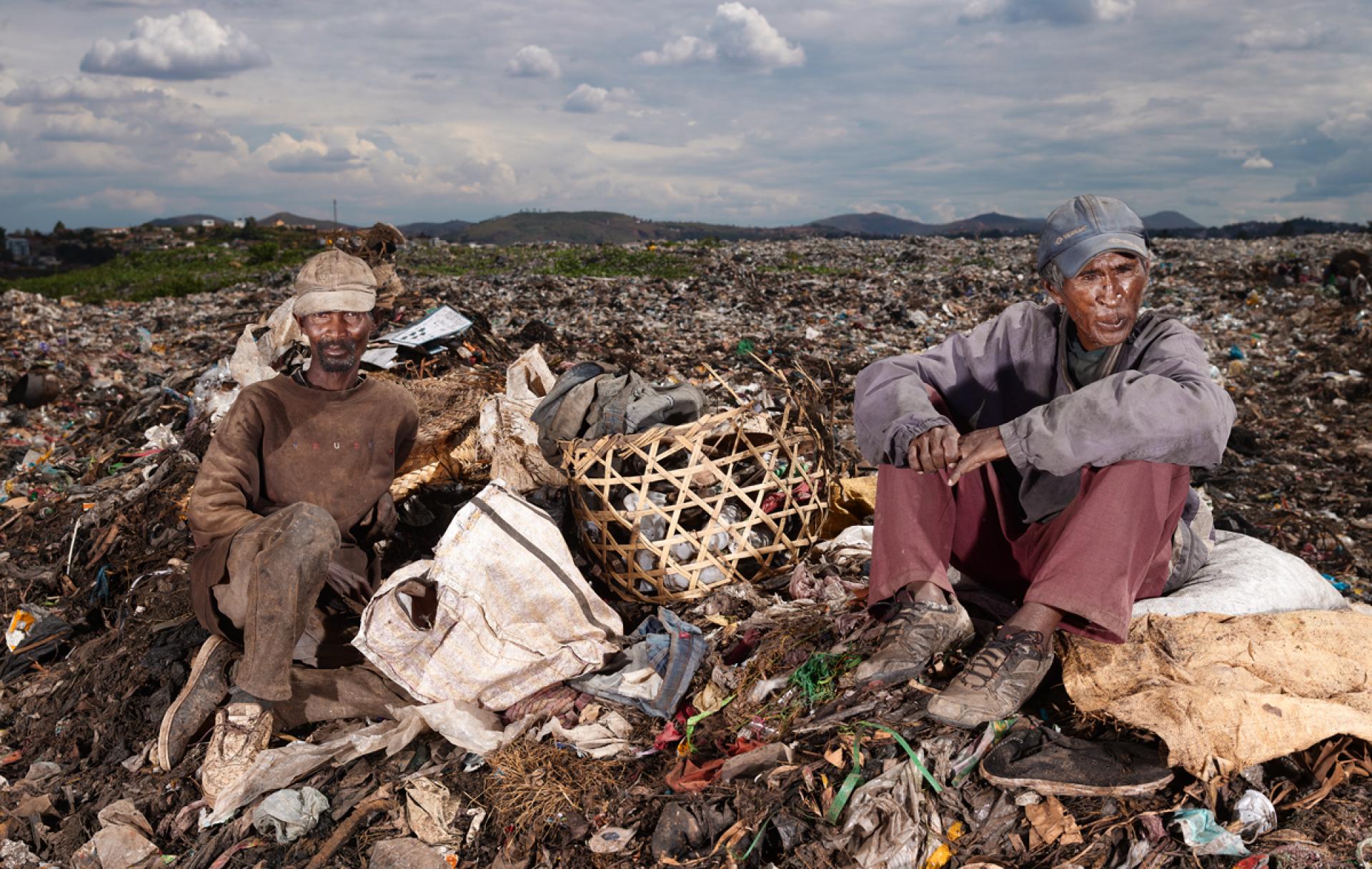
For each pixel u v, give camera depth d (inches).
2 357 378.3
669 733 105.0
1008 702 90.9
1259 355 443.8
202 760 113.7
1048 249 100.3
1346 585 173.8
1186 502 112.1
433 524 164.9
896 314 534.6
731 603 131.3
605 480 131.9
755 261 960.3
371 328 123.8
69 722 128.8
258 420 119.0
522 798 99.2
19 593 168.9
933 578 100.2
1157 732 86.2
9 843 106.5
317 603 124.0
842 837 83.4
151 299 739.4
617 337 403.2
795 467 140.6
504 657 110.0
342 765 109.9
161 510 179.9
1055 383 108.1
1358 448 282.2
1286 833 80.4
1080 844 81.8
